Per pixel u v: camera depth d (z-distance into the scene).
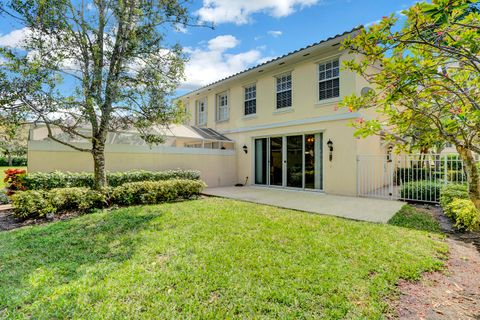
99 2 7.37
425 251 4.33
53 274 3.53
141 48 7.51
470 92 2.83
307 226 5.76
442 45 2.40
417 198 8.84
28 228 5.71
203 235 5.09
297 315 2.70
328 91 10.84
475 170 2.61
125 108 7.81
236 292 3.11
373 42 2.80
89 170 10.10
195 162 13.02
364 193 10.30
